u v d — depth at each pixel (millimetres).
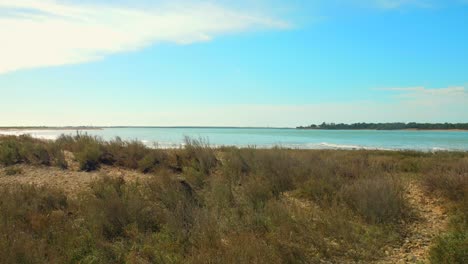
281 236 6180
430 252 5547
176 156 12719
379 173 10570
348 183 9414
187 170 10617
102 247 5730
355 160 13883
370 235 6605
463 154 20188
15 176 10969
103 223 6617
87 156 12609
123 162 12859
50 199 8031
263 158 11508
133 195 7926
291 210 7660
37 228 6324
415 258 5680
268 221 6914
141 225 6785
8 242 5297
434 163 13719
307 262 5551
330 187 8977
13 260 4859
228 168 11023
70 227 6434
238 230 6414
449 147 37906
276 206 7484
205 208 7543
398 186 8875
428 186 9695
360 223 7258
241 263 4980
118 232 6586
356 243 6266
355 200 8102
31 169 11922
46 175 11195
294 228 6613
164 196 8125
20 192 8273
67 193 9031
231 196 8469
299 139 59812
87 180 10594
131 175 11406
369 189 8023
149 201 8164
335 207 7656
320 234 6535
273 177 9953
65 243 5816
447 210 8055
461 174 9711
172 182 9195
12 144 14289
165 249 5738
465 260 5109
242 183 9750
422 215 7871
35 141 18984
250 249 5332
